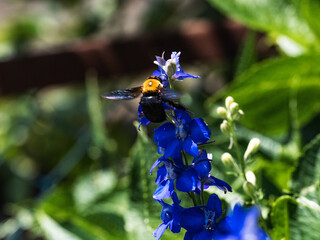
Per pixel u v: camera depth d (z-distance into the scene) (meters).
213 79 0.93
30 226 0.77
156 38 0.87
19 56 0.88
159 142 0.47
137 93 0.48
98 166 0.83
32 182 1.04
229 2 0.74
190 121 0.47
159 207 0.54
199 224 0.46
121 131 0.98
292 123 0.70
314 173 0.57
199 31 0.87
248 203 0.54
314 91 0.68
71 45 0.89
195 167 0.47
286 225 0.54
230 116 0.53
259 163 0.62
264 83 0.66
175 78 0.48
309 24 0.72
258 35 0.86
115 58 0.88
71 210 0.72
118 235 0.67
